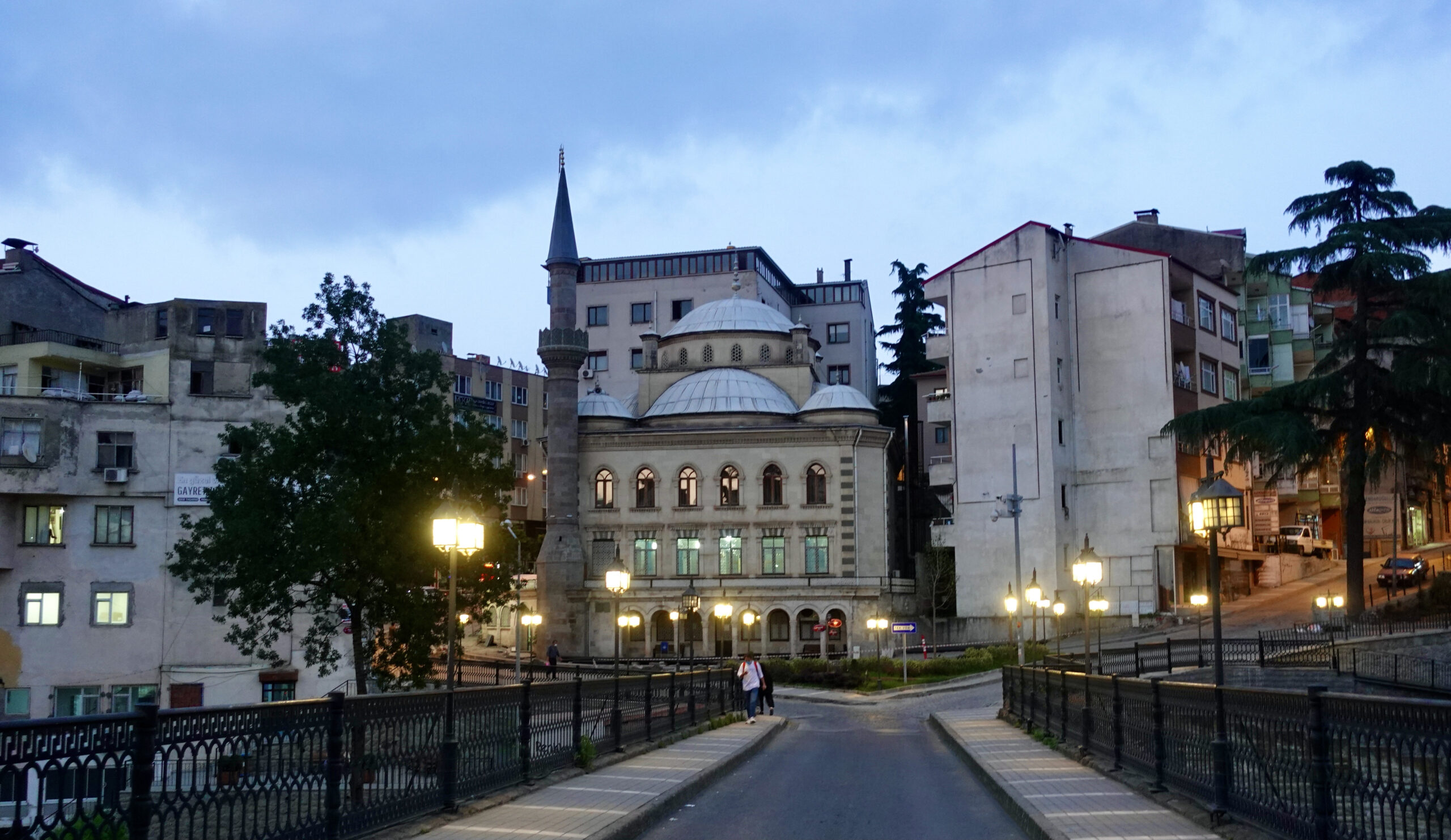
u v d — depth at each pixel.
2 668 47.97
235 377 53.06
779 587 74.75
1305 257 60.19
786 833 16.61
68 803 9.95
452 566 23.03
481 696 18.17
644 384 84.75
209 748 11.52
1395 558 67.62
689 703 34.25
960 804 19.72
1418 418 60.69
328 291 37.91
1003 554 74.00
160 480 50.62
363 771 14.27
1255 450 61.12
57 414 49.78
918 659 62.31
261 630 43.06
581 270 111.44
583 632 75.94
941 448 96.19
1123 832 14.76
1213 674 46.91
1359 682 44.06
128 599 49.31
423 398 38.25
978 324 77.00
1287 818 13.05
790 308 115.62
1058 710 28.50
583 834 14.80
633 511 78.31
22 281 59.34
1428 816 10.08
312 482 36.12
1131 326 75.00
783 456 77.31
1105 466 74.81
